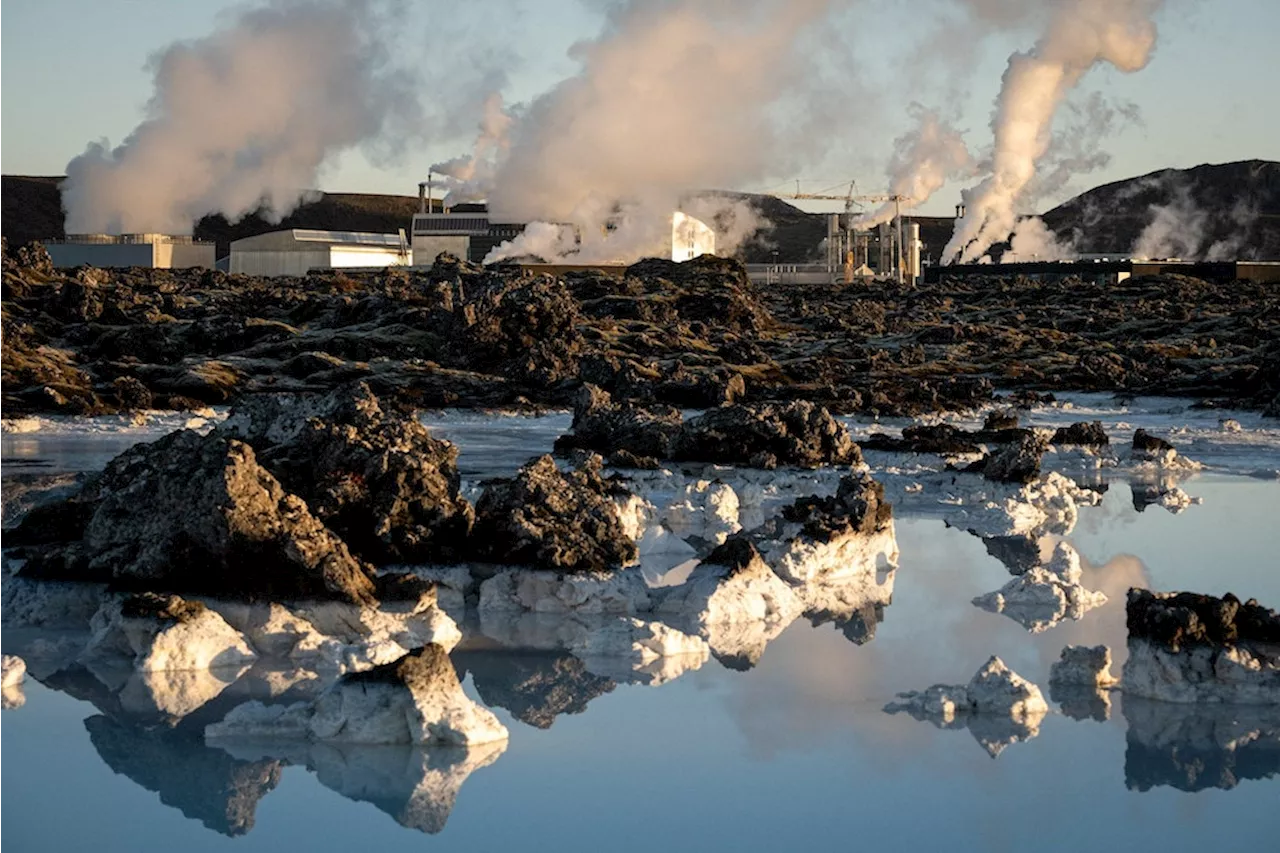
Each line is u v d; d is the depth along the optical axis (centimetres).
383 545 3431
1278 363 10025
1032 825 2173
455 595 3419
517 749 2467
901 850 2077
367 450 3569
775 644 3134
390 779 2331
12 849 2064
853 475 4147
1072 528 4616
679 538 4175
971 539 4384
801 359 11925
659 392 9131
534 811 2208
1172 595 2861
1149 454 6425
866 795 2277
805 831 2139
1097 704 2717
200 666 2870
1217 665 2734
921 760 2427
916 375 11500
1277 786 2328
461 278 14000
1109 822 2172
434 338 11100
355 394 4028
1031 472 5216
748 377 10712
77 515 3641
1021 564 3991
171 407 8338
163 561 3094
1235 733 2564
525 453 6438
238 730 2520
